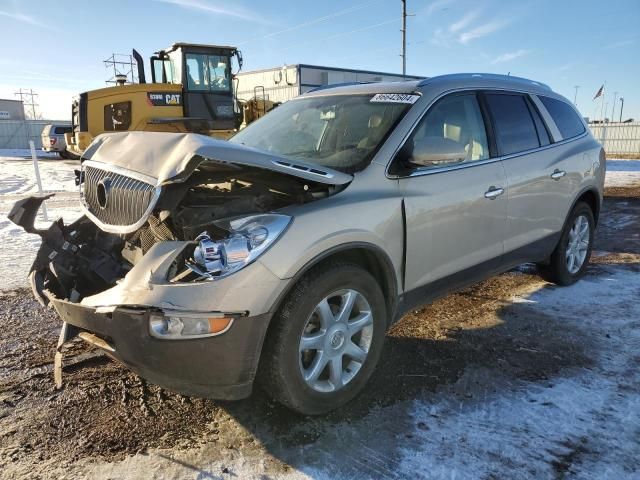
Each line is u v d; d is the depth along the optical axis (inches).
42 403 122.1
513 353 148.6
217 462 102.1
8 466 100.2
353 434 111.0
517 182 164.2
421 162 131.6
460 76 162.2
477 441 108.5
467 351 149.9
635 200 439.8
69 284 127.6
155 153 115.9
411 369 139.2
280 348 105.2
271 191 118.3
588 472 99.1
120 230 116.6
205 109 558.6
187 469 100.0
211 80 557.3
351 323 119.0
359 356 121.6
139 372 102.0
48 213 360.8
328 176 116.0
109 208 123.2
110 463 101.5
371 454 104.5
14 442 107.7
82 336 113.3
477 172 150.8
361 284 118.5
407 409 120.3
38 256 134.3
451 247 143.9
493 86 168.7
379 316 124.8
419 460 102.7
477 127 157.5
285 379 107.0
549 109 190.7
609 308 182.9
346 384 119.3
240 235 101.7
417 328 166.6
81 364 140.9
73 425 113.7
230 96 569.9
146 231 117.8
